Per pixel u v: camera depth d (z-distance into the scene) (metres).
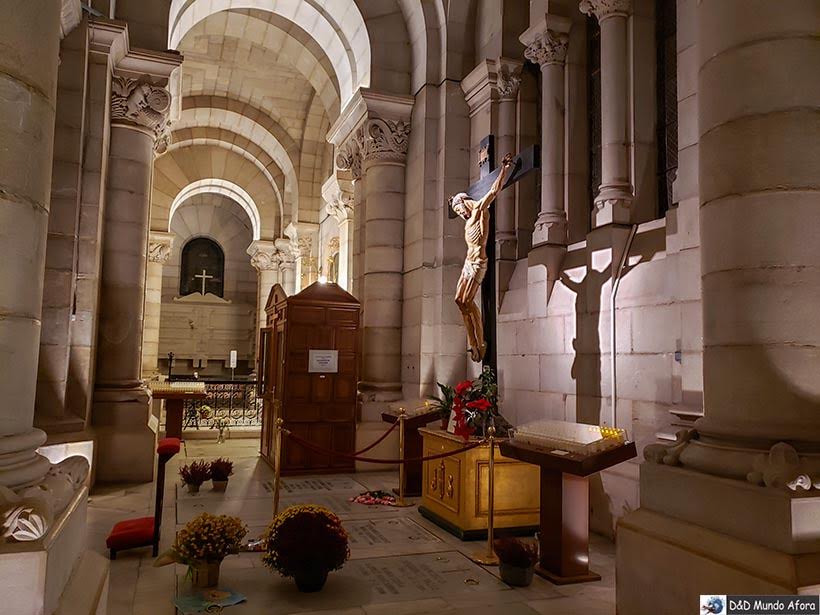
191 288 27.00
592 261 7.34
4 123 2.69
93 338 8.16
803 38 3.64
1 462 2.62
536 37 8.77
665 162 7.37
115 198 8.86
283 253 19.97
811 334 3.49
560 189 8.47
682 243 5.93
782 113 3.60
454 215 8.23
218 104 17.50
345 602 4.60
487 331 7.64
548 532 5.30
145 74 8.98
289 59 14.56
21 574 2.28
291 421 9.59
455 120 10.21
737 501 3.41
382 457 9.98
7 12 2.71
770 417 3.51
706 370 3.94
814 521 3.14
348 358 9.99
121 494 7.74
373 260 10.82
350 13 11.11
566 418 7.62
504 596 4.77
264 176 20.16
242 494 8.14
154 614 4.32
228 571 5.23
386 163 10.85
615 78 7.44
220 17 13.24
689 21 6.18
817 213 3.53
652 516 3.98
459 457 6.44
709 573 3.37
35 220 2.83
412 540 6.24
